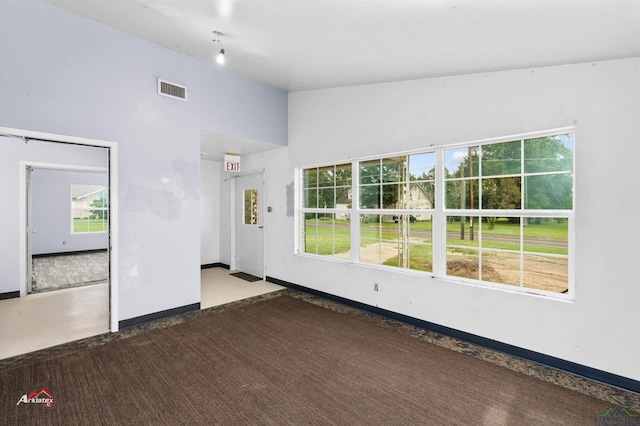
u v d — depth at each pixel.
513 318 2.60
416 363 2.48
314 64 3.21
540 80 2.45
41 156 4.59
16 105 2.52
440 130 3.05
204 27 2.71
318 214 4.56
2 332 3.04
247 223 5.62
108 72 3.00
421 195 3.52
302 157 4.49
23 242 4.28
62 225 7.88
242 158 5.64
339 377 2.27
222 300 4.12
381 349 2.72
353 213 3.95
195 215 3.69
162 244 3.42
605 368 2.20
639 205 2.06
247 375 2.29
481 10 1.67
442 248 3.12
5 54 2.47
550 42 1.97
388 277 3.49
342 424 1.78
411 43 2.31
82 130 2.85
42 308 3.76
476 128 2.80
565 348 2.35
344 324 3.30
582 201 2.26
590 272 2.24
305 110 4.44
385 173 3.84
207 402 1.97
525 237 3.71
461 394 2.07
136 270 3.22
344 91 3.93
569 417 1.85
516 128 2.57
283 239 4.82
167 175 3.44
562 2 1.47
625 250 2.11
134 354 2.61
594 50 2.01
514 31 1.88
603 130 2.18
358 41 2.41
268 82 4.25
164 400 1.99
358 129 3.79
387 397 2.04
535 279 3.67
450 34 2.05
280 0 1.96
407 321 3.32
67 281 5.11
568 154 3.00
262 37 2.69
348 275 3.91
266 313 3.63
